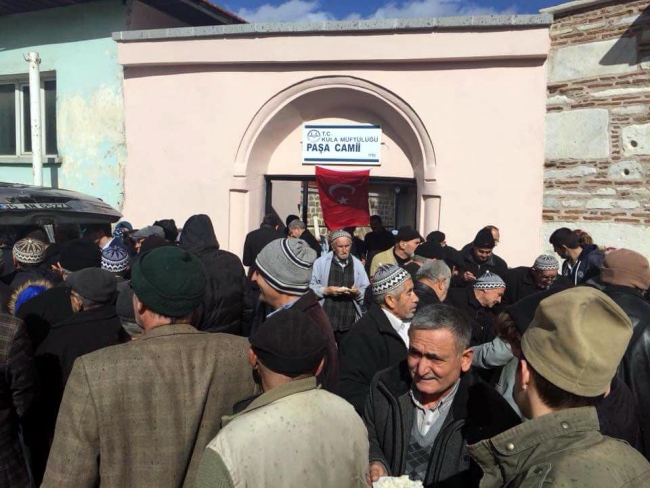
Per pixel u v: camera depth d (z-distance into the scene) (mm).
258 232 5641
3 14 9742
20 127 10164
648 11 6309
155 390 1982
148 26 9227
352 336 3242
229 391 2146
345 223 8195
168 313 2127
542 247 7234
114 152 9039
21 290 3938
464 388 2320
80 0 8945
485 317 4340
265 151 8547
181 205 8617
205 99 8391
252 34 7957
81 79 9227
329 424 1741
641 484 1354
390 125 8117
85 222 6375
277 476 1605
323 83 7910
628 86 6535
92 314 3119
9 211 5680
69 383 1958
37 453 3086
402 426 2402
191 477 2033
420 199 7801
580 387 1505
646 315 2879
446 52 7297
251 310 3891
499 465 1600
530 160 7207
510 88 7223
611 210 6730
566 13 6914
